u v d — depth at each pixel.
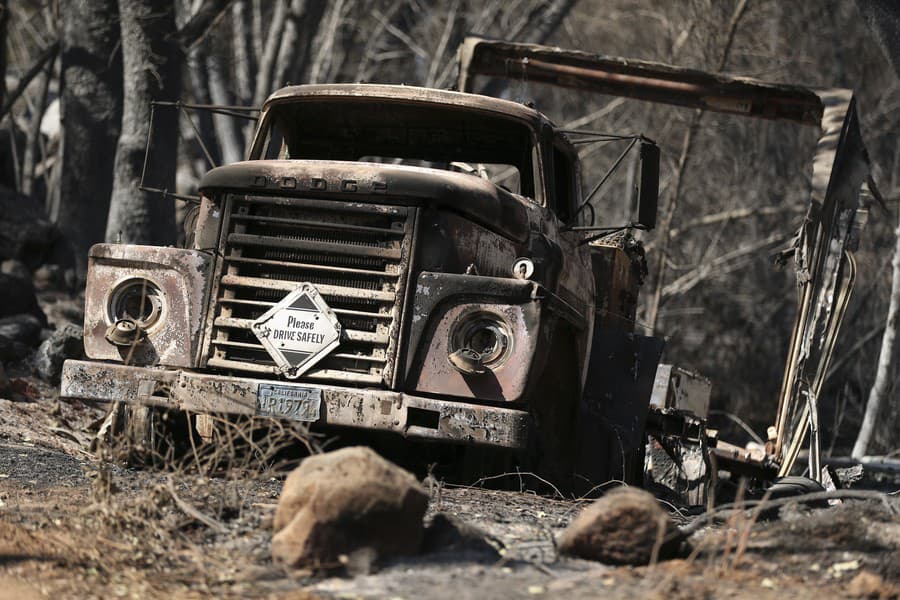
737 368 33.34
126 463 8.06
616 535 5.70
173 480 7.15
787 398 11.36
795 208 29.23
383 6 34.16
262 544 5.84
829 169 11.77
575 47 34.56
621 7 34.59
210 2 18.73
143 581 5.24
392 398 7.55
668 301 31.14
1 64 19.55
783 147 32.88
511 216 8.38
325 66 30.11
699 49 28.11
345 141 9.82
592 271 10.38
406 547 5.61
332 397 7.59
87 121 19.30
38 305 15.70
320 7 26.11
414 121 9.51
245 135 27.81
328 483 5.49
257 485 7.33
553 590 5.17
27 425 10.16
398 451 8.79
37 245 18.67
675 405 12.95
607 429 9.41
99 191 19.44
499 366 7.64
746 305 33.66
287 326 7.80
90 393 7.84
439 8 33.62
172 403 7.70
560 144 9.77
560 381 9.20
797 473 14.80
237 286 7.95
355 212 7.89
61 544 5.65
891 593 5.23
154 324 7.98
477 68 15.51
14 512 6.26
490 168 20.86
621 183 34.09
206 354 7.86
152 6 16.89
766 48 31.12
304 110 9.62
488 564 5.58
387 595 5.07
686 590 5.17
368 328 7.84
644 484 10.54
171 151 17.23
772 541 5.94
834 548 5.80
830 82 33.59
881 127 32.72
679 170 25.58
